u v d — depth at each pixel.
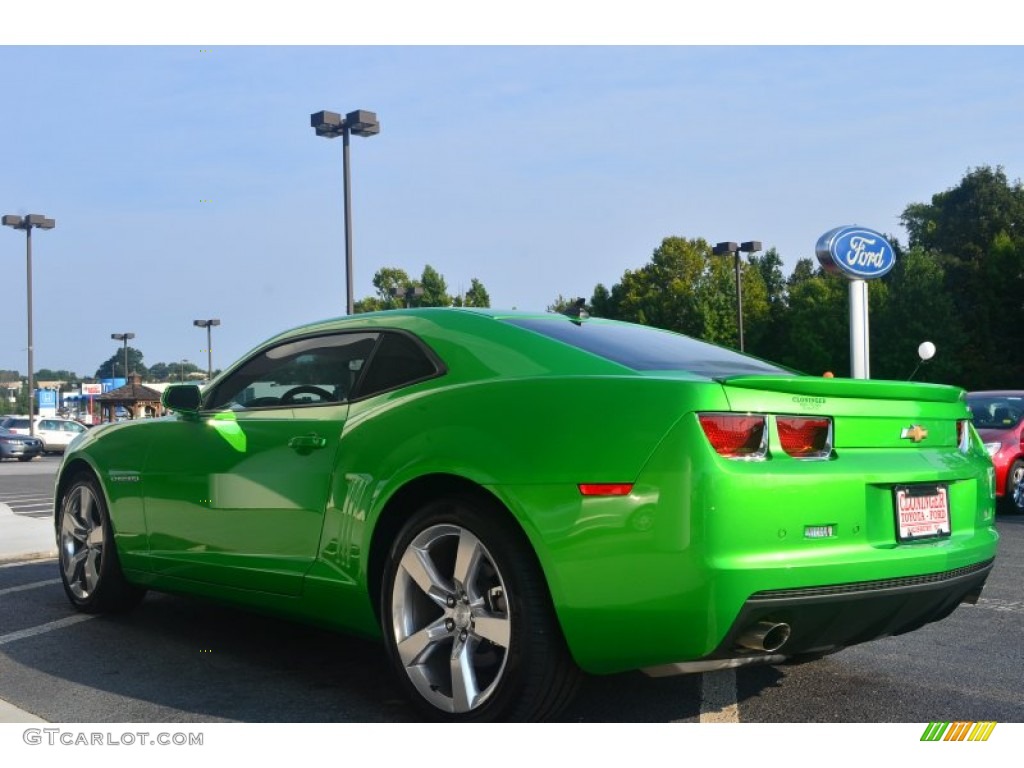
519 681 3.16
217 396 4.64
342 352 4.11
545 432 3.18
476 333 3.72
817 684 4.03
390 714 3.63
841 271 12.84
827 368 49.62
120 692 3.96
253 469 4.17
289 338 4.42
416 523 3.47
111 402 51.16
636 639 2.98
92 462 5.19
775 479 3.00
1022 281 48.41
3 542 8.12
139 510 4.86
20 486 18.53
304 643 4.76
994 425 11.77
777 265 71.38
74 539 5.50
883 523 3.27
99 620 5.30
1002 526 10.09
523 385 3.37
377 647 4.69
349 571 3.73
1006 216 57.34
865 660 4.43
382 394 3.80
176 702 3.82
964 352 47.94
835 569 3.05
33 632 5.00
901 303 47.31
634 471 2.99
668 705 3.73
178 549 4.61
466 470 3.29
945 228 60.31
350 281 19.39
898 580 3.23
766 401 3.09
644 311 58.84
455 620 3.38
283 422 4.12
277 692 3.94
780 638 3.03
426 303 56.84
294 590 3.99
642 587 2.94
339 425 3.88
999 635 4.93
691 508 2.91
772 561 2.95
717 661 3.03
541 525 3.10
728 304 56.78
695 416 2.97
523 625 3.15
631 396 3.10
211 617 5.38
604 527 3.00
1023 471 11.44
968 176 61.03
